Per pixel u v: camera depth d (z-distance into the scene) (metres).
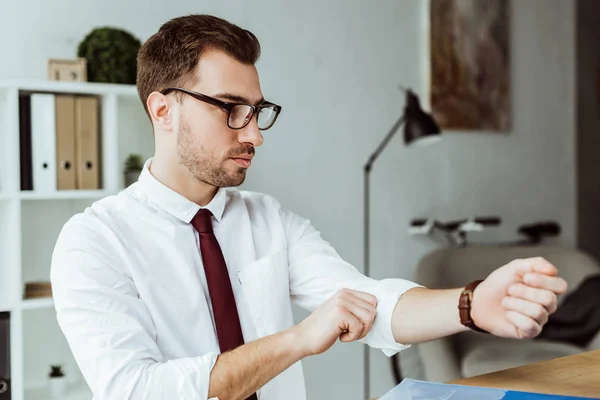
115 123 2.40
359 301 1.25
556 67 4.25
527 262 1.13
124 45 2.51
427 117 3.12
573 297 3.23
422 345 2.94
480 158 3.91
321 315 1.22
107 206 1.45
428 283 3.27
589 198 4.39
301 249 1.61
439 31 3.68
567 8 4.29
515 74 4.05
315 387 3.29
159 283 1.40
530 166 4.14
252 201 1.65
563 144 4.29
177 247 1.44
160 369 1.19
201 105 1.37
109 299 1.29
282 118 3.15
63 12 2.61
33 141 2.30
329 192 3.31
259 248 1.58
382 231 3.52
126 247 1.39
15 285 2.21
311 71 3.24
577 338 3.12
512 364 2.93
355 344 3.42
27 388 2.50
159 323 1.38
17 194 2.21
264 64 3.10
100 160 2.47
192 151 1.40
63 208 2.58
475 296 1.20
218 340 1.44
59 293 1.31
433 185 3.71
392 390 1.18
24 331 2.51
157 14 2.81
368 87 3.44
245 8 3.03
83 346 1.26
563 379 1.28
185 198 1.46
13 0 2.52
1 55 2.50
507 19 3.99
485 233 3.94
